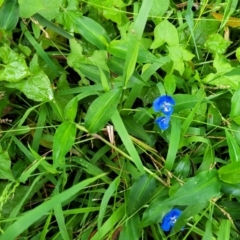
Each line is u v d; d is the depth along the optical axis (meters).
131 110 0.23
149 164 0.24
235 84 0.23
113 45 0.23
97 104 0.21
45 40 0.24
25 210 0.23
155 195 0.22
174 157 0.22
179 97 0.22
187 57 0.23
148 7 0.22
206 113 0.24
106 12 0.24
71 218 0.23
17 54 0.22
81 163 0.23
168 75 0.23
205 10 0.27
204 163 0.23
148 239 0.24
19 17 0.24
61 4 0.23
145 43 0.25
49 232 0.23
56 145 0.20
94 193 0.23
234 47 0.27
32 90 0.22
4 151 0.21
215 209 0.22
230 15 0.26
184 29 0.26
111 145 0.23
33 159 0.22
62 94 0.23
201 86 0.24
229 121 0.23
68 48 0.25
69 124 0.21
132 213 0.21
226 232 0.22
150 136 0.24
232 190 0.21
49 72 0.24
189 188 0.20
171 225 0.21
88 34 0.23
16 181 0.20
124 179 0.23
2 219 0.21
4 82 0.23
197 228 0.22
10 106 0.24
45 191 0.24
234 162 0.20
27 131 0.23
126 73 0.21
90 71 0.23
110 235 0.21
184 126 0.22
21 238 0.22
